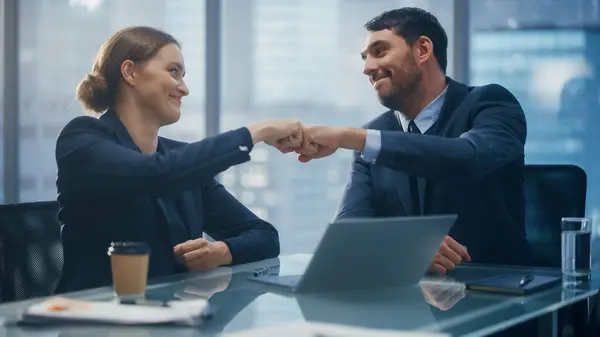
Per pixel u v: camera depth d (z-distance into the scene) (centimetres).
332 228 167
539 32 402
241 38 464
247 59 464
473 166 241
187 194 240
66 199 223
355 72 443
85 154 218
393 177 264
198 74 468
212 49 463
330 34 447
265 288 188
